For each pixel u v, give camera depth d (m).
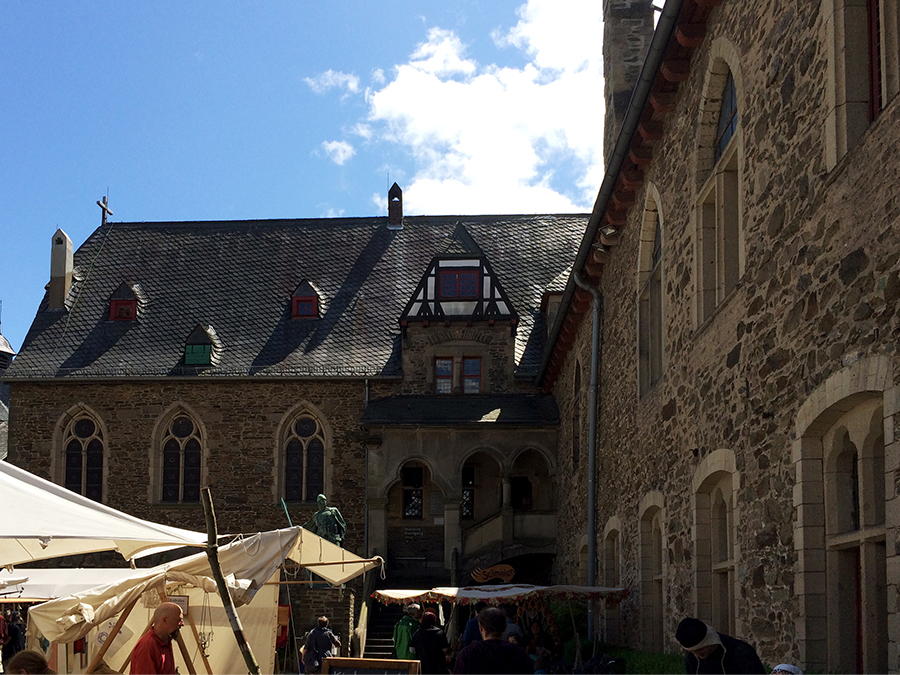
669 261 13.12
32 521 7.23
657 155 13.95
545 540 27.33
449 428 28.42
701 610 11.22
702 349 11.28
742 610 9.56
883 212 6.70
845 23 7.55
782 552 8.50
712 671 6.42
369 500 28.16
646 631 14.38
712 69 11.09
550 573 28.11
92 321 32.69
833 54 7.59
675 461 12.55
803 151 8.24
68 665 10.88
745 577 9.49
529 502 29.52
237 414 30.42
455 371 30.23
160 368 30.94
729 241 11.06
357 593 26.83
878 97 7.39
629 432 15.91
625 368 16.39
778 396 8.66
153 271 34.31
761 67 9.38
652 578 14.52
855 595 7.68
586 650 17.28
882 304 6.69
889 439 6.50
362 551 29.30
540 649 15.21
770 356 8.90
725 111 11.27
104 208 36.81
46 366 31.16
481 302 30.45
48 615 8.47
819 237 7.83
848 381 7.10
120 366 31.05
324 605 23.22
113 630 8.79
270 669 11.99
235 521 29.81
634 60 19.31
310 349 31.30
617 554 17.48
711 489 11.33
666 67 12.13
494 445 28.28
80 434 30.77
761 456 9.09
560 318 22.70
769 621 8.81
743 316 9.70
